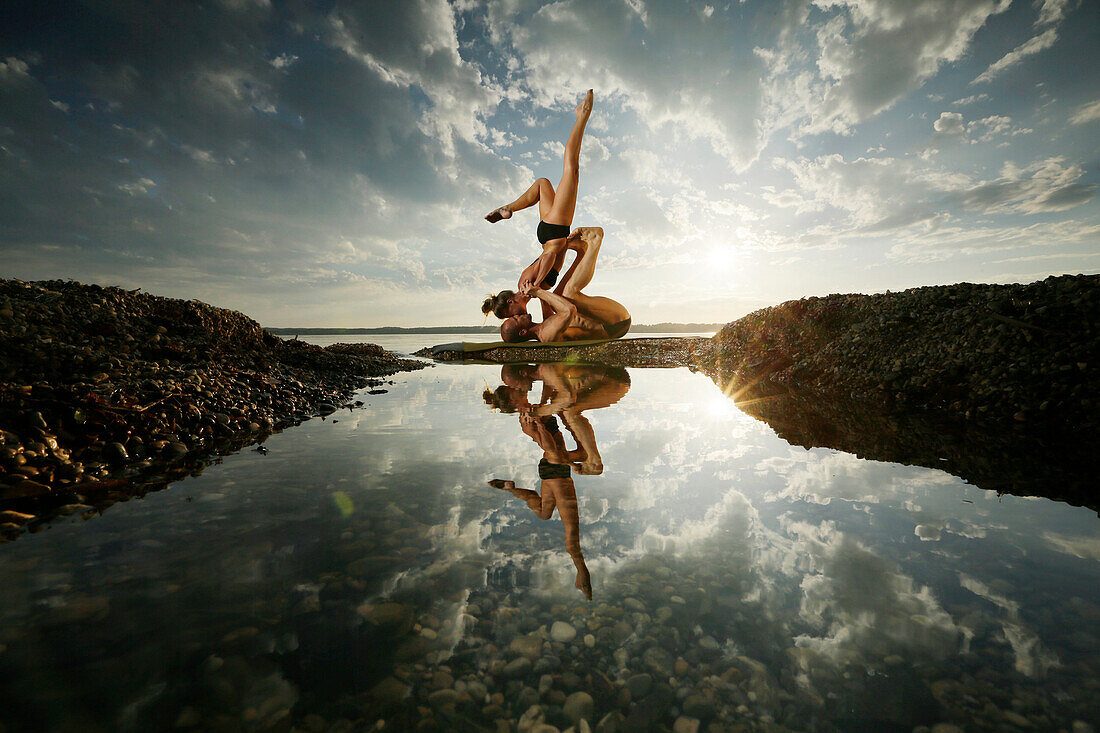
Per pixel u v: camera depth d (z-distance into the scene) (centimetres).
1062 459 372
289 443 442
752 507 271
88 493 296
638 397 762
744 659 142
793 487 308
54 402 374
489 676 136
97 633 153
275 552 213
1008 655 142
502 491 300
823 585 184
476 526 244
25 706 122
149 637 151
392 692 130
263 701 126
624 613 166
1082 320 555
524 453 402
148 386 469
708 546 220
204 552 213
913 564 201
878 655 143
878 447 418
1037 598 173
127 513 262
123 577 190
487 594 178
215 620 161
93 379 454
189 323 858
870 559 206
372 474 338
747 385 908
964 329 672
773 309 1239
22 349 462
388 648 147
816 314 1068
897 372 697
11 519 250
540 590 181
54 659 140
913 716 120
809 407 640
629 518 255
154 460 373
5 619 160
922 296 832
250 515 258
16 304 588
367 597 176
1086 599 172
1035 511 262
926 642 149
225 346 826
